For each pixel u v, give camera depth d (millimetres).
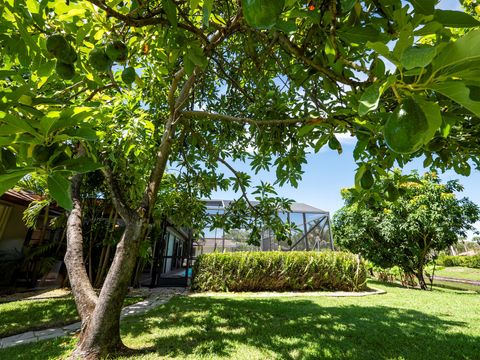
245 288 10797
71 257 4480
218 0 2137
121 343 3928
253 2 651
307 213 16125
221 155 5883
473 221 11836
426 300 8812
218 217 5941
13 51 1421
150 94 4629
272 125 3068
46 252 9812
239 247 16094
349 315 6496
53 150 864
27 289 9016
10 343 4344
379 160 1917
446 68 657
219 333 4977
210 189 6219
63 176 859
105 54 1338
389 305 7906
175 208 6367
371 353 4172
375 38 1170
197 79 4438
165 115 5691
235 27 1865
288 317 6230
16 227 10094
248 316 6266
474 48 565
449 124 1114
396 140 710
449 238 11844
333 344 4516
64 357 3713
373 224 13820
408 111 709
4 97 946
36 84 1483
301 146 3346
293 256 11344
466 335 5055
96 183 9531
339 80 1510
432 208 11797
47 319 5641
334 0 1106
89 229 10367
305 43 1622
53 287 9727
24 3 1288
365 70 1343
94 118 1350
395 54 692
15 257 8938
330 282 11344
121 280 3916
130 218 4156
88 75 1584
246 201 5688
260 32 2113
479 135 1949
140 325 5375
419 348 4410
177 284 12102
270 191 5758
